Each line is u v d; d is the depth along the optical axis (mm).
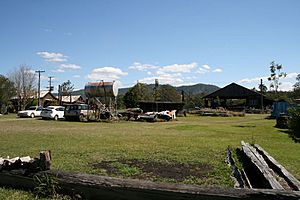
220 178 6484
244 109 55594
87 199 4668
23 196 4902
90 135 15203
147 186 4281
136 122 28453
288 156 9320
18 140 12727
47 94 70688
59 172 5043
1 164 5523
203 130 19047
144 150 10156
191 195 3988
